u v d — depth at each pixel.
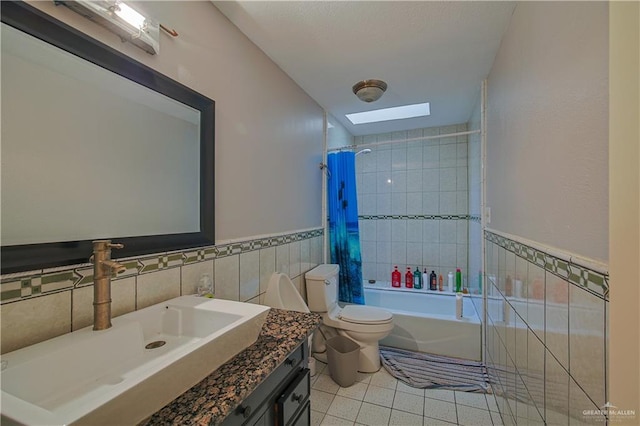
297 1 1.32
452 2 1.32
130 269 0.95
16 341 0.69
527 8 1.19
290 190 2.08
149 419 0.58
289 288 1.93
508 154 1.48
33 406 0.48
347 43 1.65
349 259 2.73
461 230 3.21
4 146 0.69
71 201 0.82
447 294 2.96
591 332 0.71
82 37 0.83
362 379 2.05
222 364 0.79
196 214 1.23
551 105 0.96
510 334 1.45
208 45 1.31
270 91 1.81
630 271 0.52
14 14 0.70
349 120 3.09
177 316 0.99
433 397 1.84
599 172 0.68
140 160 1.01
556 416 0.92
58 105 0.79
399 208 3.48
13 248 0.69
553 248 0.94
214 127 1.31
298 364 1.09
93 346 0.73
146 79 1.01
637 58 0.50
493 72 1.86
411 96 2.41
